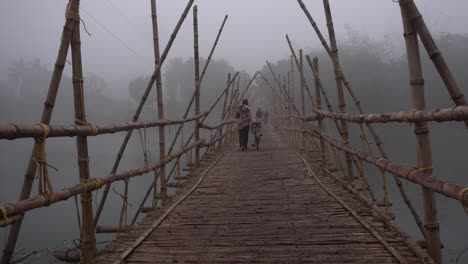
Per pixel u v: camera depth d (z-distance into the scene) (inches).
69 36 133.0
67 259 150.9
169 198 246.7
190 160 339.9
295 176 280.4
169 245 149.6
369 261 125.0
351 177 226.5
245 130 456.8
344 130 223.8
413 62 116.4
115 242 156.2
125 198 171.9
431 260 115.0
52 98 129.3
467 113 86.0
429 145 116.0
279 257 132.4
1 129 94.6
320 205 197.8
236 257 134.3
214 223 176.1
